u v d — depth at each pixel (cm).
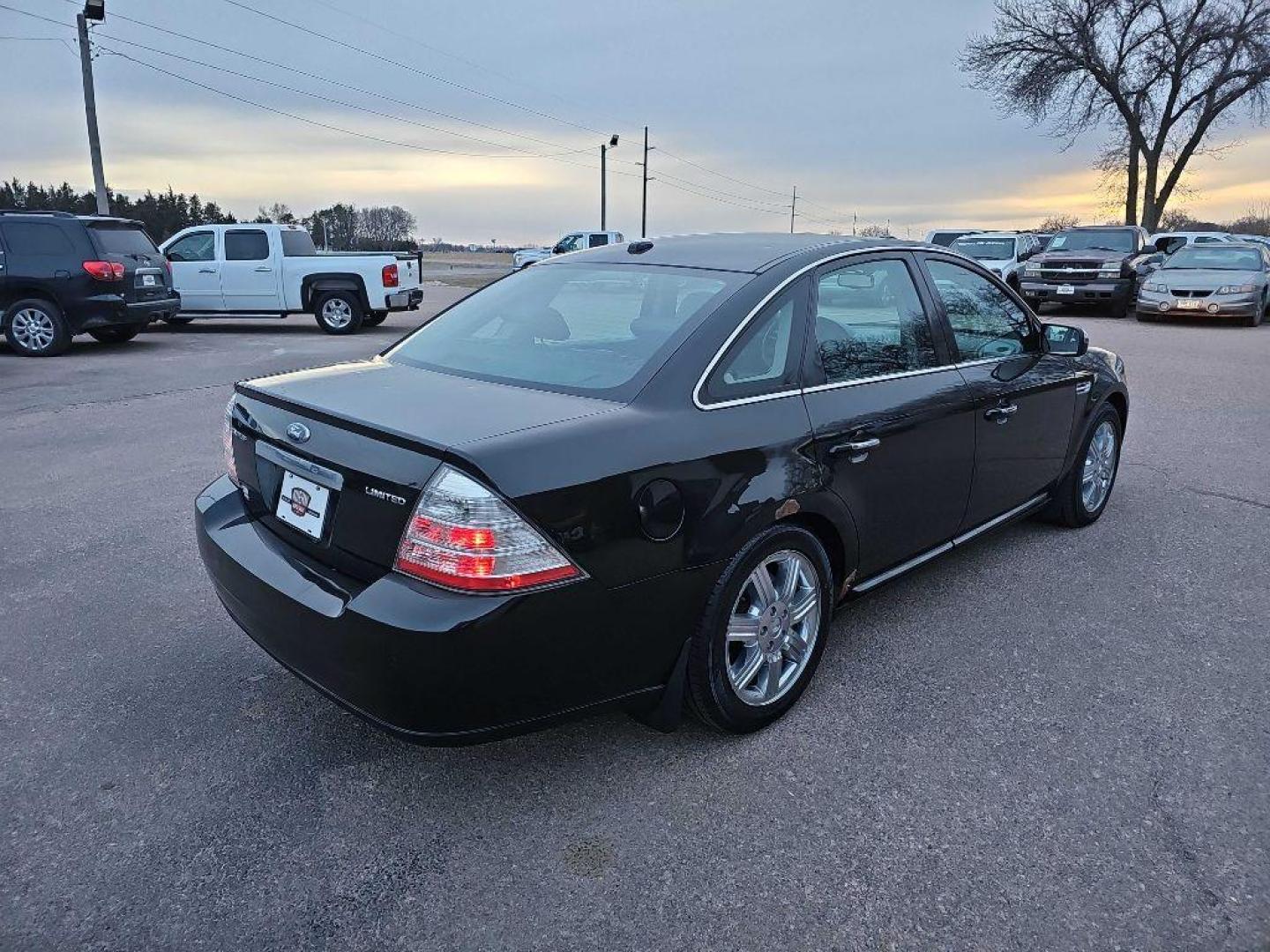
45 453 680
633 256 358
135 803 267
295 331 1669
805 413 306
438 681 231
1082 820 261
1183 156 3609
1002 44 3609
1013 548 480
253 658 355
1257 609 404
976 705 324
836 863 245
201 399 916
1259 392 956
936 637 377
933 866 243
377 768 286
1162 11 3375
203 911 227
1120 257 1866
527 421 252
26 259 1208
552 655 243
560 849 250
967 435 380
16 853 245
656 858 247
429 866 244
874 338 347
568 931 222
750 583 292
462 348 329
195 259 1600
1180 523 523
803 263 329
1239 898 231
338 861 245
